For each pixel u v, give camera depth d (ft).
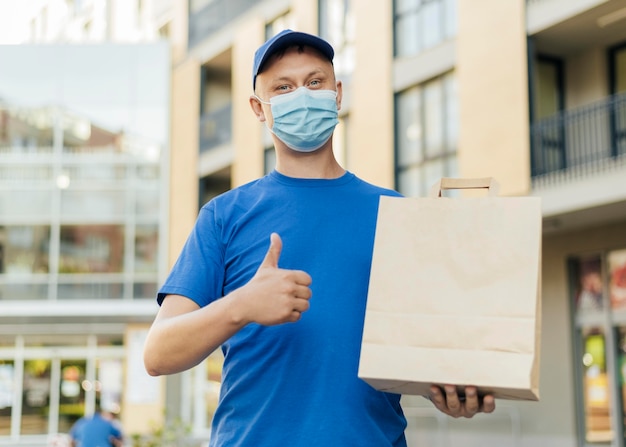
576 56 46.47
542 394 46.50
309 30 62.54
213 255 7.36
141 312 75.41
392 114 53.42
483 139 45.88
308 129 7.54
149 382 75.20
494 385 6.15
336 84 7.99
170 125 78.43
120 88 78.79
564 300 45.98
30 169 78.43
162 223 76.89
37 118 78.79
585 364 44.88
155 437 51.90
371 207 7.52
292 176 7.74
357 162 55.93
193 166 75.66
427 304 6.45
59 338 78.02
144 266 76.64
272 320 6.23
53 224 77.66
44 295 76.74
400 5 53.83
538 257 6.41
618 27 42.86
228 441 6.88
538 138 44.75
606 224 43.96
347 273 7.13
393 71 53.62
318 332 6.90
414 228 6.68
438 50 50.01
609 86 45.09
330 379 6.81
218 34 74.49
